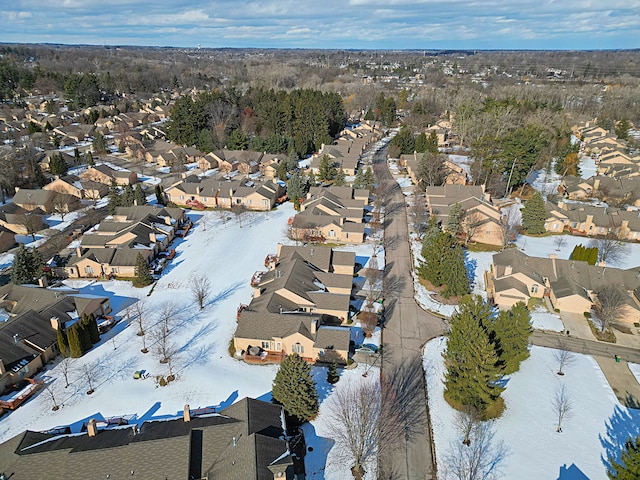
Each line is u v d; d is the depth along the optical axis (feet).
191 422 132.05
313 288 211.61
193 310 212.64
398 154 491.31
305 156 496.23
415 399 161.07
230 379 168.55
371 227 307.78
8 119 572.92
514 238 293.43
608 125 603.26
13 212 310.86
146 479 113.29
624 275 226.58
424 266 236.43
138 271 232.94
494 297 222.28
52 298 201.26
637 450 113.70
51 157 404.57
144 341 190.39
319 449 139.74
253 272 248.73
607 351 189.88
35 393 162.09
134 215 298.56
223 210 342.44
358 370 173.99
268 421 134.41
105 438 127.13
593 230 306.14
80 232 292.40
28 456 118.42
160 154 460.96
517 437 146.10
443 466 135.64
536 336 198.18
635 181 371.76
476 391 151.84
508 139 375.45
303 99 541.75
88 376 165.27
